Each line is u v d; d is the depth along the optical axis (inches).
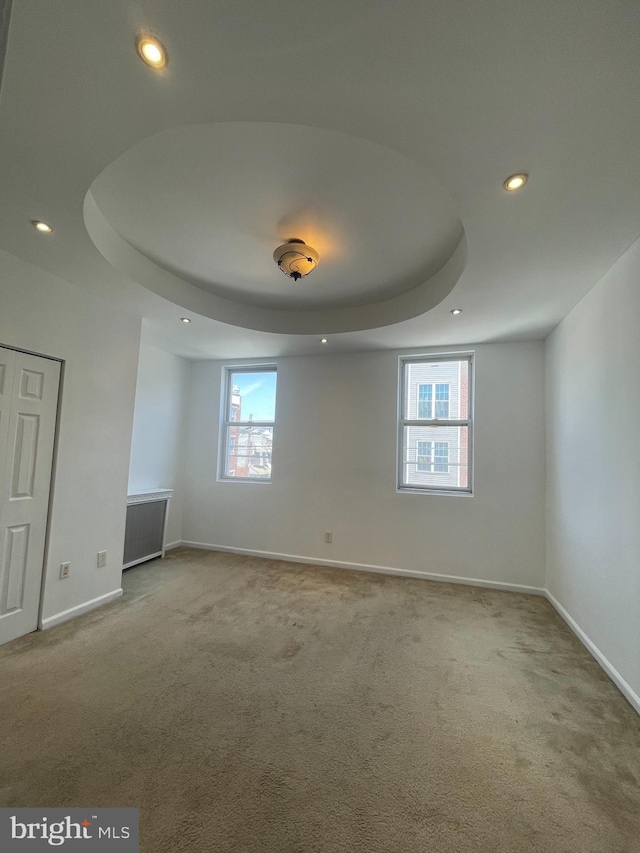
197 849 45.4
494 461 144.6
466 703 74.6
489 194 62.6
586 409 101.7
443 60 42.1
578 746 64.0
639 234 73.6
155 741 62.6
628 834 49.0
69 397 104.3
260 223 84.9
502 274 89.8
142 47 41.8
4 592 90.7
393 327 129.7
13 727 64.7
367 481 160.2
